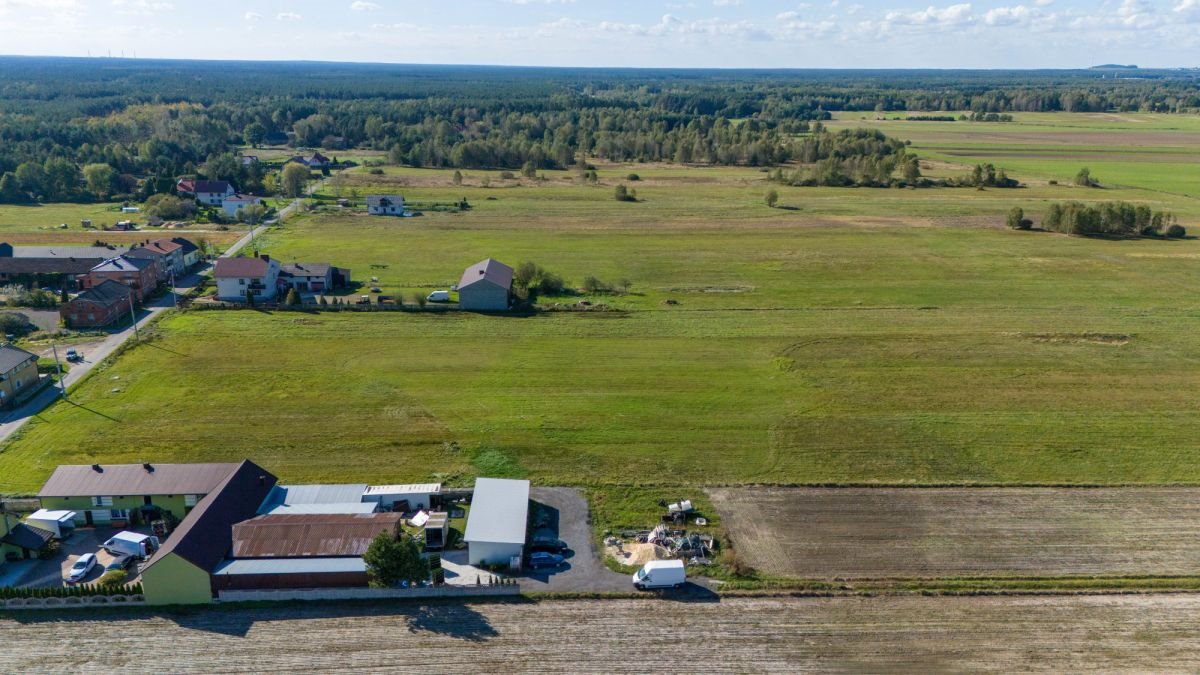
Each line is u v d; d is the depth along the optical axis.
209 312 88.94
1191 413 65.19
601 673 37.72
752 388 69.88
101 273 91.81
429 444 59.09
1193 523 50.03
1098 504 52.09
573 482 54.31
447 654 38.81
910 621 41.31
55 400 65.00
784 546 47.53
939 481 54.78
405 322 86.00
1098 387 70.25
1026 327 86.25
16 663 37.97
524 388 69.25
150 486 49.38
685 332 84.12
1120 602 42.78
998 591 43.53
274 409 64.25
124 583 43.84
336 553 44.22
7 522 45.56
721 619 41.44
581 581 44.34
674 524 49.69
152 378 69.94
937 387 70.19
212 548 43.47
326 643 39.47
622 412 64.88
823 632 40.53
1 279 98.62
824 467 56.59
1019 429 62.25
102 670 37.59
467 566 45.66
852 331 84.75
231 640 39.62
